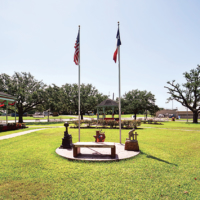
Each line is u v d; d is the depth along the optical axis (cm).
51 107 3597
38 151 771
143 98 3550
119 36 956
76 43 995
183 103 3509
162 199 366
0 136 1295
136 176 483
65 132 836
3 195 378
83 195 379
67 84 4056
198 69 3444
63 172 509
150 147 873
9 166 565
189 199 366
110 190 401
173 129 1875
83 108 3644
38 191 396
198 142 1031
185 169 546
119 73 948
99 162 604
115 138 1209
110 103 2522
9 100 1995
